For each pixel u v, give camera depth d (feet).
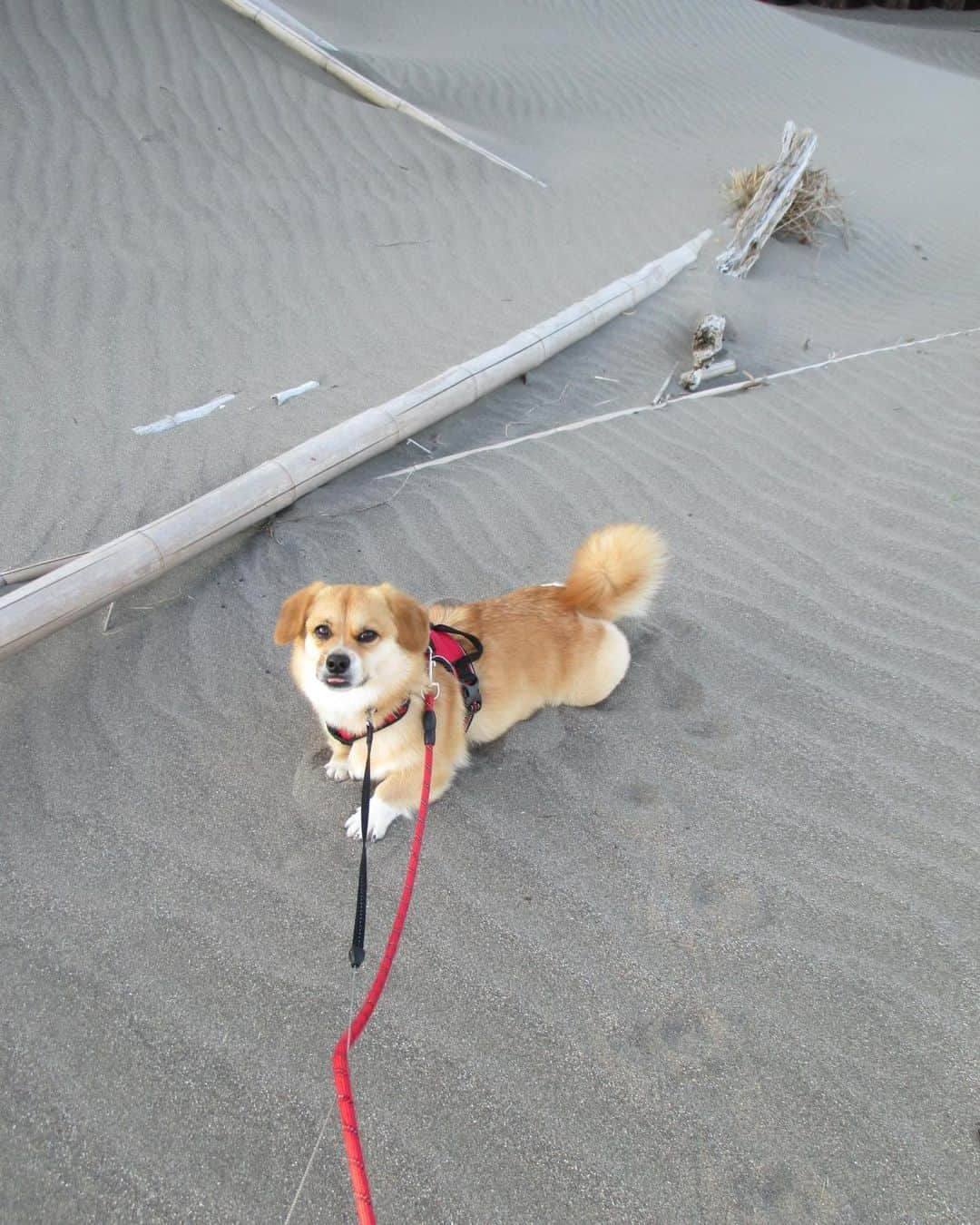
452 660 3.75
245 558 4.99
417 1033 3.05
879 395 6.59
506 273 8.41
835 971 3.20
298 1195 2.69
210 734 4.03
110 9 10.51
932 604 4.66
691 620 4.68
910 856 3.55
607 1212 2.66
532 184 10.17
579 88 13.60
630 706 4.27
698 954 3.27
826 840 3.62
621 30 16.35
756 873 3.52
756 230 8.63
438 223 9.17
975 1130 2.80
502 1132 2.82
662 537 5.18
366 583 4.84
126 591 4.48
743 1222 2.64
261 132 9.84
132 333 6.93
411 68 12.29
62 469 5.42
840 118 14.52
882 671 4.33
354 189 9.42
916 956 3.23
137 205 8.45
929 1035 3.02
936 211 11.28
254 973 3.21
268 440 5.78
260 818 3.72
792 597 4.77
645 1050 3.02
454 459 5.85
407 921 3.38
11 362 6.44
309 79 10.75
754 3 19.12
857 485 5.59
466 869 3.56
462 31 14.71
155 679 4.26
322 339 7.11
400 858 3.60
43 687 4.17
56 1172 2.72
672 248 9.12
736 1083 2.93
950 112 15.51
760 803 3.78
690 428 6.20
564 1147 2.79
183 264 7.84
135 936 3.29
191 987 3.15
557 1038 3.05
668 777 3.91
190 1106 2.86
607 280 8.32
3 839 3.56
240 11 11.21
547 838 3.67
